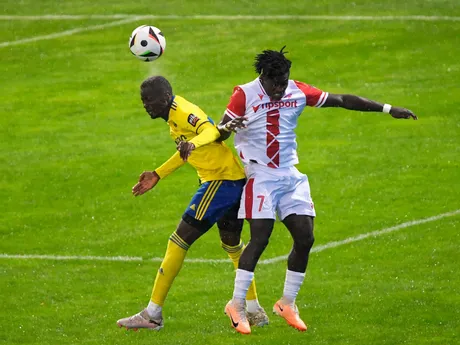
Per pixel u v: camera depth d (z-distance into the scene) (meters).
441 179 43.16
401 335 28.95
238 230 27.83
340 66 59.62
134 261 36.25
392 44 62.53
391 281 33.31
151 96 26.14
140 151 47.97
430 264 34.62
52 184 44.22
